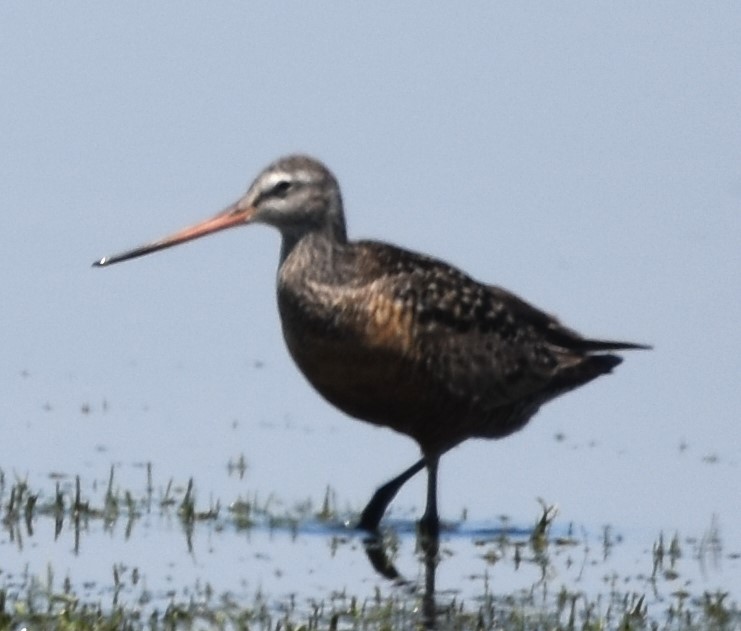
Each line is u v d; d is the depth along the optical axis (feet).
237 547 50.14
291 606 45.47
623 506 56.18
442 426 54.29
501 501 56.59
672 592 48.14
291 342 54.13
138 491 54.29
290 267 53.88
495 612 45.80
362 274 53.16
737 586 48.70
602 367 57.11
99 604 44.39
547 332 57.21
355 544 51.37
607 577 49.34
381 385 53.36
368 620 44.57
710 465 60.08
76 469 56.08
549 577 49.14
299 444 59.88
